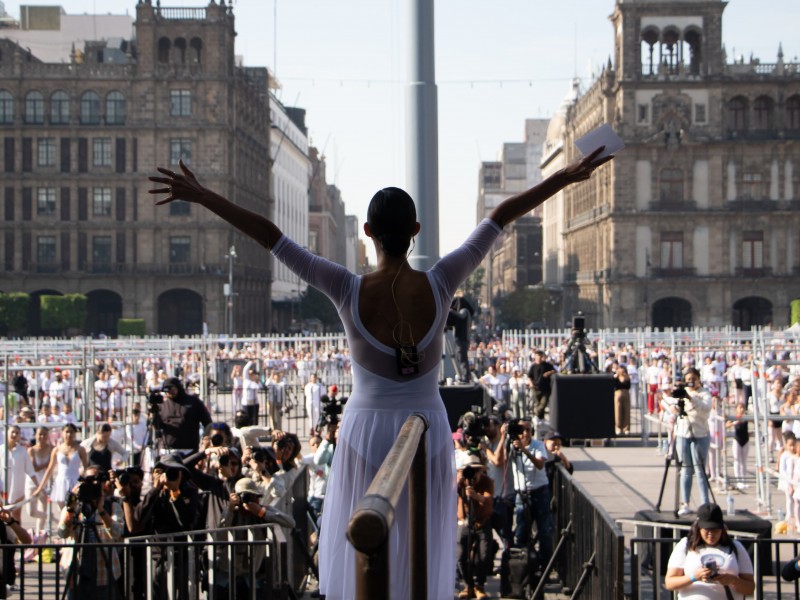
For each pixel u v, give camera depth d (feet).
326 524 14.98
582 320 98.89
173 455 41.37
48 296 313.12
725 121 351.46
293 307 442.50
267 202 425.28
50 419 75.20
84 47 372.99
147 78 338.75
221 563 39.93
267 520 40.45
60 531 43.42
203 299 341.00
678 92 351.25
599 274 371.76
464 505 46.50
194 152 339.98
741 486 79.61
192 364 136.77
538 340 204.54
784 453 63.87
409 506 13.92
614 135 16.33
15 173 338.95
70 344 130.72
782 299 349.00
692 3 350.23
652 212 350.23
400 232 14.98
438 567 14.57
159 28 340.39
